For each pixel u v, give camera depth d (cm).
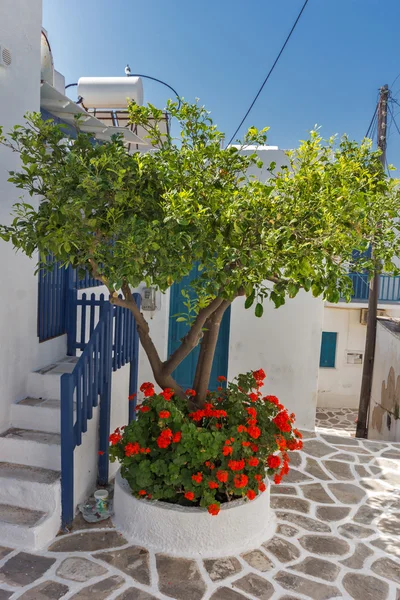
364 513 434
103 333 433
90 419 421
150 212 331
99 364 429
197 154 346
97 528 378
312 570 342
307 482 499
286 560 353
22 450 399
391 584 330
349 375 1286
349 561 356
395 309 1257
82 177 301
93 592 306
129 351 526
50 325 511
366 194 344
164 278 299
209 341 430
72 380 368
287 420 396
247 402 425
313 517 422
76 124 358
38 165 346
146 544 360
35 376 451
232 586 320
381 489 488
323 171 349
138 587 313
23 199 433
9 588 307
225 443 354
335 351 1292
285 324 689
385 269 400
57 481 372
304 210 311
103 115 866
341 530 402
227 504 366
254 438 372
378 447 619
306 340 688
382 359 995
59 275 526
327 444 624
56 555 343
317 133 339
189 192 296
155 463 357
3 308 411
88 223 300
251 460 360
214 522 355
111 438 378
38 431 422
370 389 955
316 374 689
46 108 520
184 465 365
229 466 347
